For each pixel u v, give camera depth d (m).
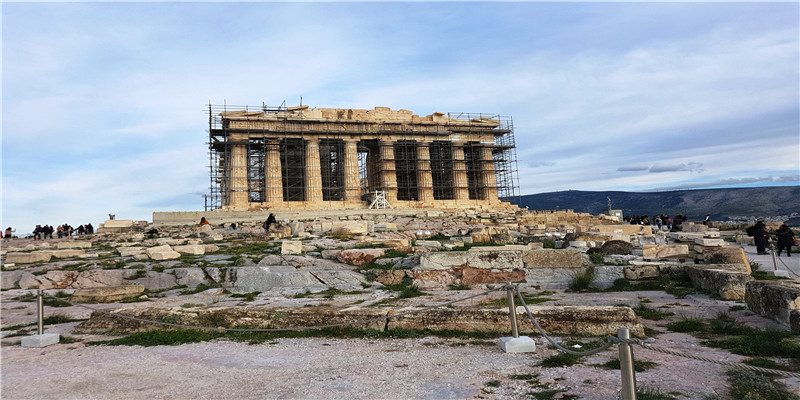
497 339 9.34
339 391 6.57
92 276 18.31
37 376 7.82
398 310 10.62
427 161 68.44
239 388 6.88
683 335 9.00
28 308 14.82
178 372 7.83
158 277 18.36
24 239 47.56
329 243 25.39
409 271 16.48
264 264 19.00
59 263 21.77
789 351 7.28
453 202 67.38
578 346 8.40
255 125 60.28
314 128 63.03
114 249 28.28
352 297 14.68
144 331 10.80
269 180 60.69
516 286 8.56
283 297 15.14
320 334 10.27
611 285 15.27
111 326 11.25
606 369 7.00
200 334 10.42
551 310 9.71
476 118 72.50
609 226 34.41
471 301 13.05
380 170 67.50
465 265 16.45
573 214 53.72
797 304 8.73
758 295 10.10
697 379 6.38
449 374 7.14
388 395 6.30
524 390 6.24
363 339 9.80
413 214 52.97
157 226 46.78
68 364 8.57
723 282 12.09
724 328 9.10
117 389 7.02
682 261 17.67
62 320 12.87
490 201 70.88
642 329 9.11
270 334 10.38
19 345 10.22
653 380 6.37
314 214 51.62
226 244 28.02
